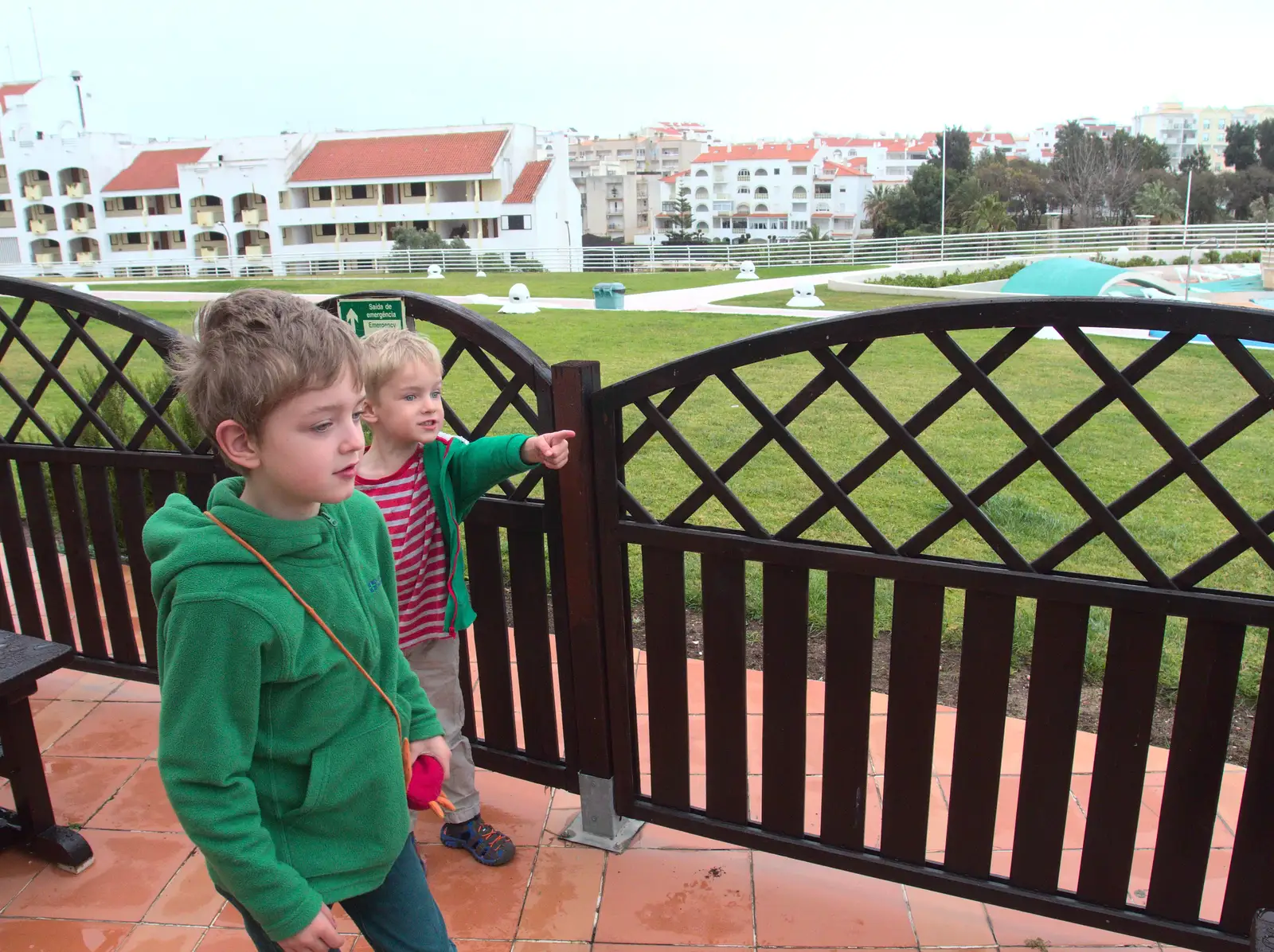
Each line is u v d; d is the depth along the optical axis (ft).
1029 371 34.65
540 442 7.02
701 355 6.82
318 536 4.55
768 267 106.63
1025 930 7.43
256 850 4.34
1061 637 6.28
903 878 7.35
